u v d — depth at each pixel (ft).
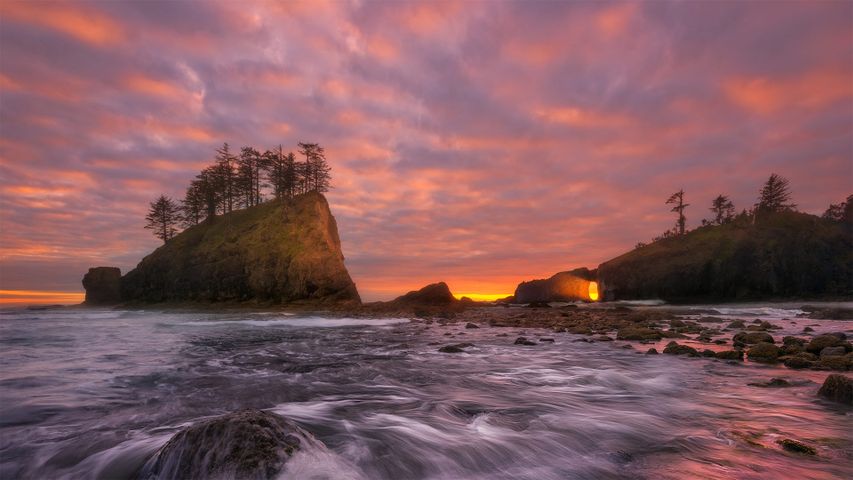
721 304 165.07
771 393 23.47
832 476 12.14
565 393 24.23
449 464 13.80
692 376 28.71
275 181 232.94
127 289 200.54
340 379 28.35
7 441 15.96
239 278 168.25
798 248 168.45
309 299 156.87
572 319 87.15
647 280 190.90
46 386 25.76
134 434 16.71
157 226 242.17
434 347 46.19
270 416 13.14
